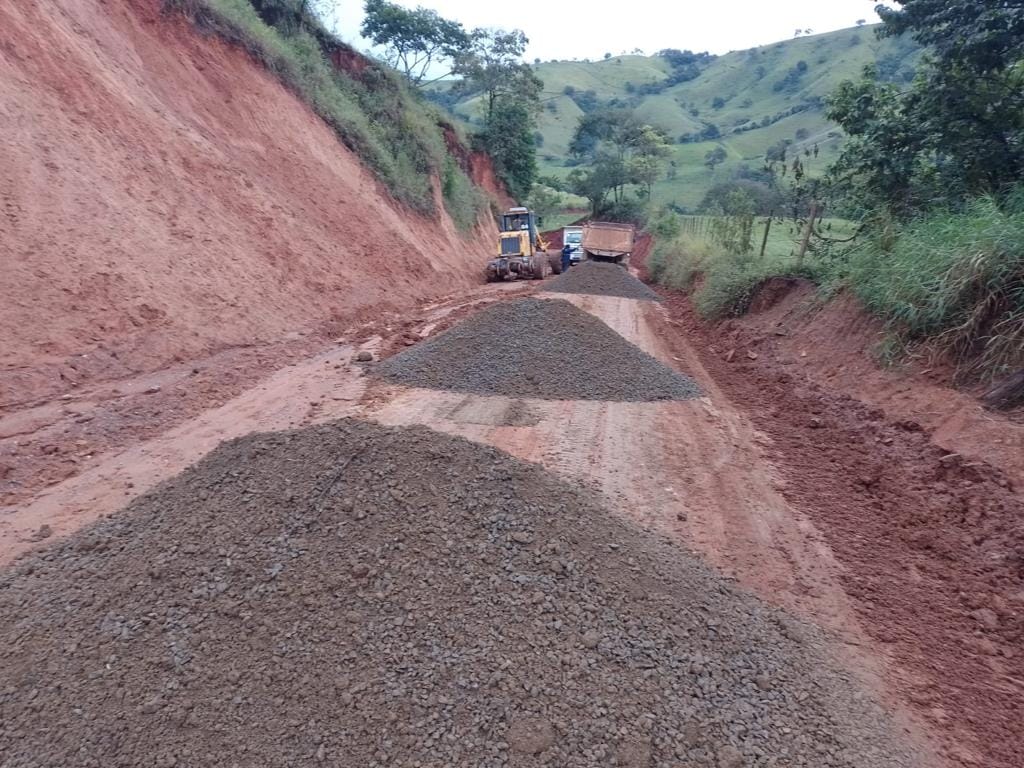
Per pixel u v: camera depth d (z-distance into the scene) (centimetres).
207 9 1775
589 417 891
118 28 1505
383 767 308
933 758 354
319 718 325
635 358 1108
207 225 1298
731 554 551
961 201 1126
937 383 807
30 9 1229
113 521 490
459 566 414
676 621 412
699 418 911
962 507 607
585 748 323
